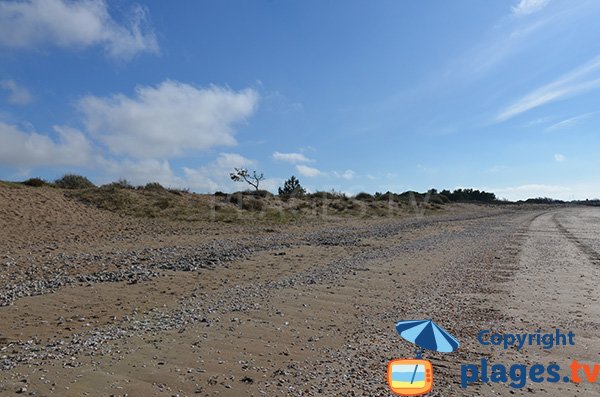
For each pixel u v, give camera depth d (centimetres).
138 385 532
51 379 539
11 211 2098
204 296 995
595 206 9781
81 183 3186
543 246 2180
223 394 520
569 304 997
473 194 10306
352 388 546
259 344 696
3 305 861
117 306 889
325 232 2528
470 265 1538
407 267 1451
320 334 759
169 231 2197
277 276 1241
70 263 1280
